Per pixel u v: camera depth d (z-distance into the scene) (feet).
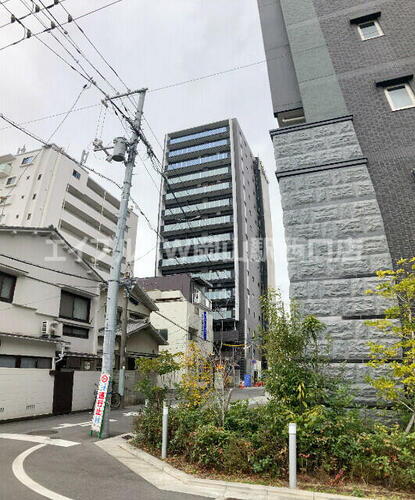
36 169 122.01
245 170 196.54
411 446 15.60
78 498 15.19
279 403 19.12
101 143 35.86
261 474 17.10
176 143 198.59
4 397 38.83
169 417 23.93
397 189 23.71
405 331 18.11
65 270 52.65
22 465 20.62
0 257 42.29
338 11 32.04
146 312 84.28
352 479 15.93
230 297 156.25
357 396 20.34
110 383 31.68
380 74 27.91
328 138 26.68
